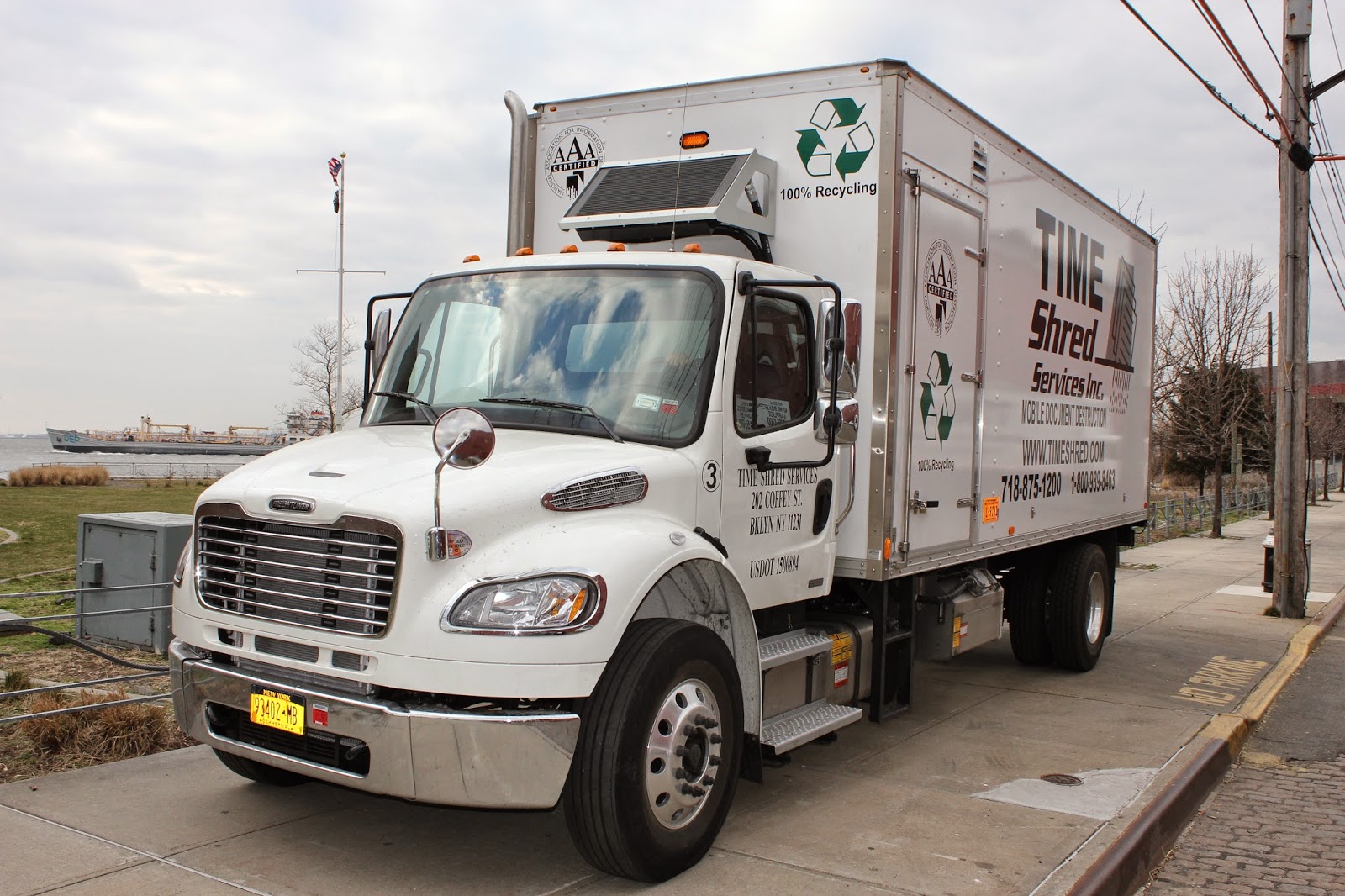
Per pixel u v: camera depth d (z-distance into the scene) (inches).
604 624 162.9
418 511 161.0
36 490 1323.8
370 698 160.1
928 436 257.8
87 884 166.9
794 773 240.2
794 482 219.6
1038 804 220.7
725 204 230.4
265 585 173.3
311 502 166.7
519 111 281.6
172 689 185.8
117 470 2204.7
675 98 264.7
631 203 242.2
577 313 209.2
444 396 210.2
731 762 187.2
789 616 236.1
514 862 182.7
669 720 173.0
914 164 246.5
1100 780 240.2
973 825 206.5
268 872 174.9
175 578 191.8
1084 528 371.9
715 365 197.8
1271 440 1444.4
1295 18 545.3
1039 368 328.8
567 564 163.8
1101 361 384.8
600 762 163.6
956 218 269.3
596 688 166.1
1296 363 535.2
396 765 156.7
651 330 202.8
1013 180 304.8
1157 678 368.8
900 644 267.0
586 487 174.6
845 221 242.5
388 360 223.6
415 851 186.5
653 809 170.7
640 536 174.2
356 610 163.3
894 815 211.3
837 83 244.1
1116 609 547.8
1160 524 1125.1
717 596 197.3
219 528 180.2
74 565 534.6
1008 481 308.3
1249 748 295.6
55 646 343.9
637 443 191.5
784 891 172.4
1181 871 206.4
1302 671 406.9
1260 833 227.9
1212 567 768.3
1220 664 401.1
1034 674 370.3
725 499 199.0
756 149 253.8
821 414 224.4
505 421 197.8
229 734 179.5
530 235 282.7
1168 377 1258.0
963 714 305.4
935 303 259.0
